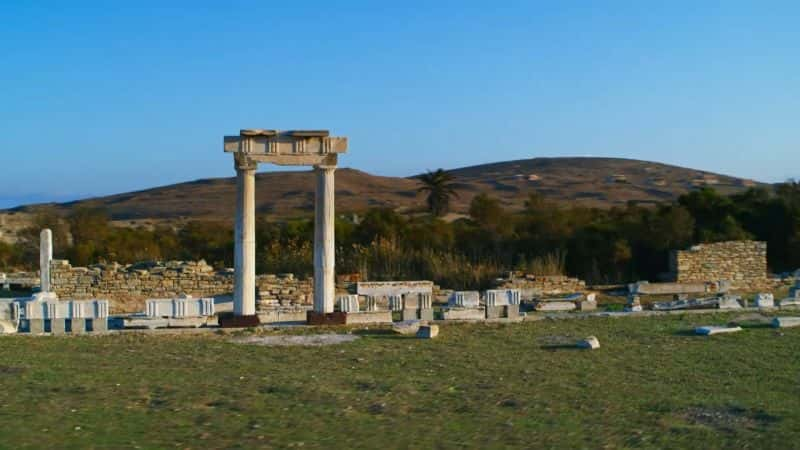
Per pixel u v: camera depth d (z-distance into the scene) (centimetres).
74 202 12950
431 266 3675
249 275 2422
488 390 1555
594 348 2031
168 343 2150
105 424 1301
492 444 1190
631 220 4178
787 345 2053
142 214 11100
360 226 4628
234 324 2394
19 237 6138
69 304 2306
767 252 4188
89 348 2066
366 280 3559
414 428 1280
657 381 1627
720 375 1681
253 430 1267
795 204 4194
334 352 2003
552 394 1516
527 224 4544
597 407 1410
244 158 2392
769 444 1173
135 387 1584
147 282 3141
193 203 11938
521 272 3422
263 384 1612
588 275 3784
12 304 2339
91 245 4809
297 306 2944
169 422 1316
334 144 2444
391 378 1675
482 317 2597
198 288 3175
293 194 11944
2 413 1368
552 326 2450
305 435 1240
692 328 2369
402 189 12825
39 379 1658
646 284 3219
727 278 3581
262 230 4819
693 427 1274
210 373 1733
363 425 1298
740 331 2291
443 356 1942
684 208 4222
